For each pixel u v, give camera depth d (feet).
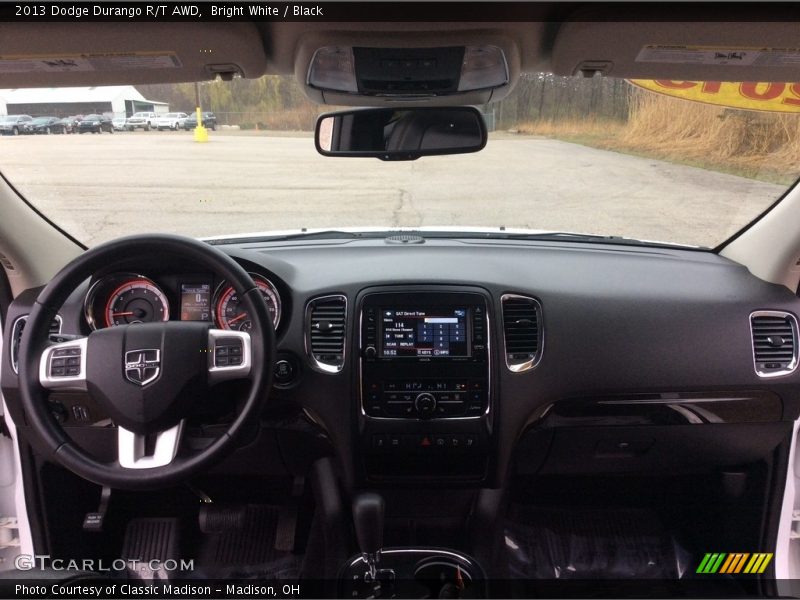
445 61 2.87
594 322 3.70
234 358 2.91
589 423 3.94
